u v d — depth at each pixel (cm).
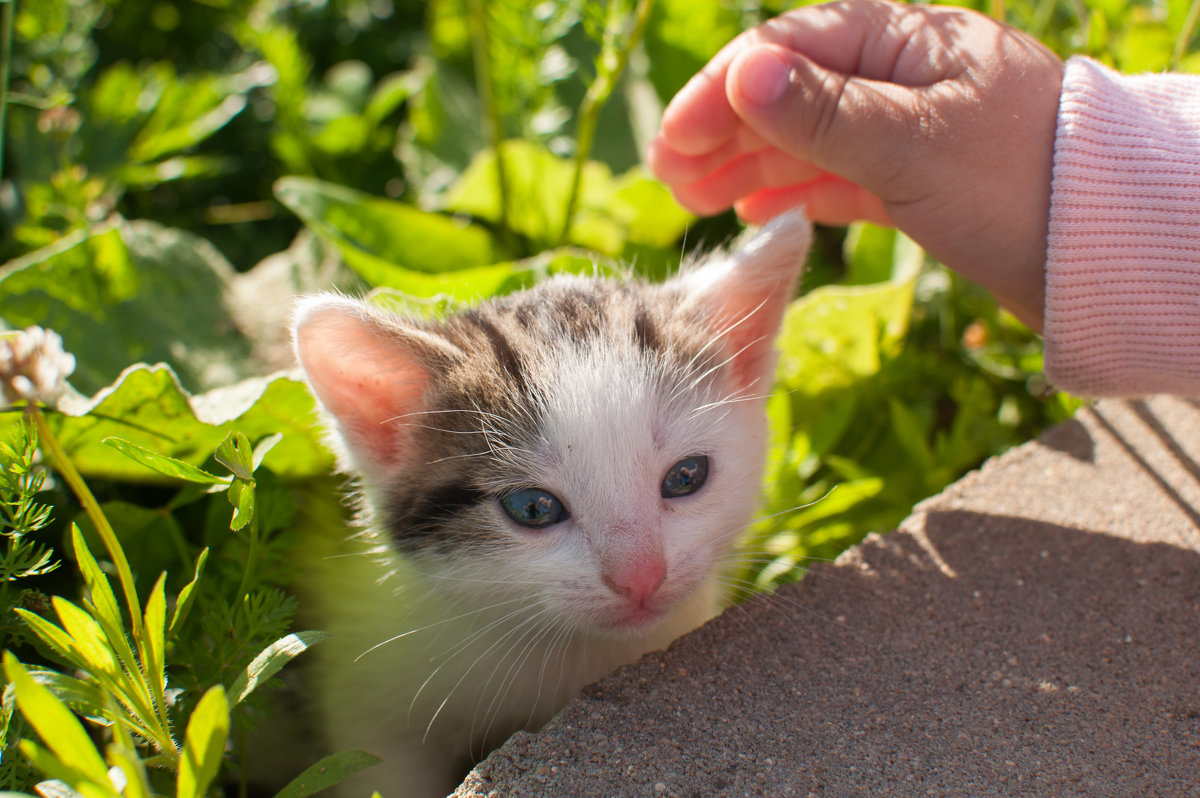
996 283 25
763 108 25
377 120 40
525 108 34
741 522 25
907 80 25
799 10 26
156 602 20
